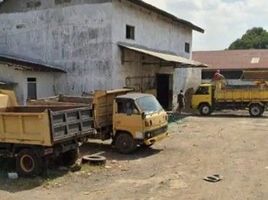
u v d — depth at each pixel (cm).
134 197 966
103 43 2159
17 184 1092
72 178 1148
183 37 3338
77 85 2222
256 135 1984
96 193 1004
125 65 2284
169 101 3047
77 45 2217
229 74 4656
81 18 2203
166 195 980
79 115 1230
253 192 1002
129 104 1521
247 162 1348
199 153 1513
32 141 1134
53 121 1111
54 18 2272
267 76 3472
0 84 2041
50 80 2238
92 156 1358
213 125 2397
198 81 3797
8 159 1341
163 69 2858
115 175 1184
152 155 1486
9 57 2358
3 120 1171
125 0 2212
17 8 2375
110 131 1634
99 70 2173
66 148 1205
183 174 1188
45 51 2302
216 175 1163
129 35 2386
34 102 1655
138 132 1498
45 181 1114
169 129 2183
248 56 4922
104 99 1616
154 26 2712
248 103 3006
